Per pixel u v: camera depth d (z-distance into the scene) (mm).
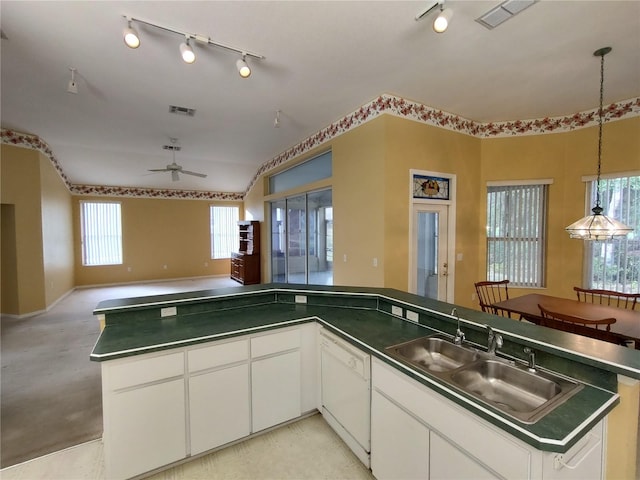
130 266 8547
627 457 1225
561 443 945
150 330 2014
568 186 4234
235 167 7832
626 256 3787
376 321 2217
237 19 2309
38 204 5367
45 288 5539
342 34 2496
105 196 8211
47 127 4805
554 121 4285
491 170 4539
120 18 2295
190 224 9344
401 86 3410
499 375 1565
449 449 1273
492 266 4668
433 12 2229
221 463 1916
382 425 1670
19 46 2646
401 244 3785
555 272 4352
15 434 2215
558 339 1506
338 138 4422
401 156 3738
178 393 1828
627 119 3715
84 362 3410
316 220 5398
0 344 3967
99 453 2025
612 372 1239
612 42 2586
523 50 2717
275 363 2158
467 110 4094
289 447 2045
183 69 3041
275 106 3938
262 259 7773
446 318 1932
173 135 5168
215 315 2367
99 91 3521
